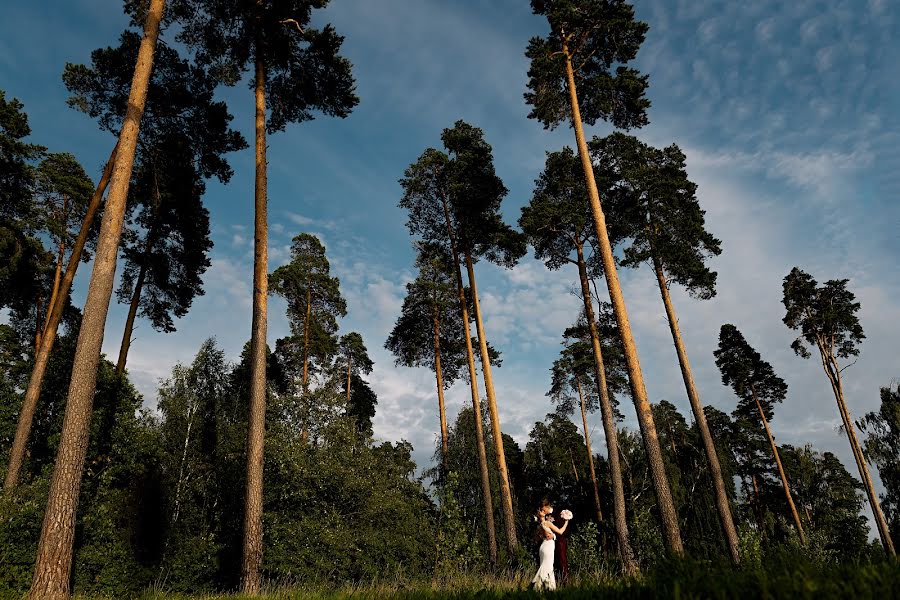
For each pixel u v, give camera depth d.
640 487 33.47
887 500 22.02
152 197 18.75
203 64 16.30
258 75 15.76
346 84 16.47
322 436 17.11
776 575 3.38
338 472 16.17
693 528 35.72
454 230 23.83
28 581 10.82
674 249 20.30
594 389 31.23
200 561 14.80
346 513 16.44
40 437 17.08
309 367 28.95
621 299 13.66
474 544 16.91
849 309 29.33
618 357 26.94
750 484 43.50
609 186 21.95
